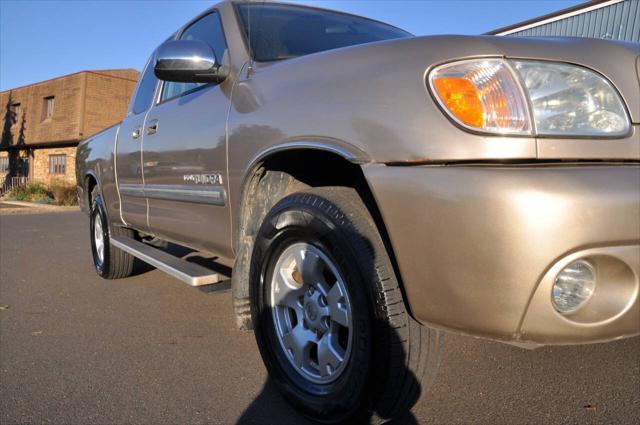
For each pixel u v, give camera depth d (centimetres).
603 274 163
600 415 229
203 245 317
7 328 376
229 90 277
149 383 278
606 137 173
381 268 189
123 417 242
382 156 184
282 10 328
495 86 171
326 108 207
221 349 325
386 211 182
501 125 167
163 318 392
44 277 552
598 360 285
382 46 202
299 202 221
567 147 168
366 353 190
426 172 172
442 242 168
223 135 270
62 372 294
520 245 155
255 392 265
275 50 286
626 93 181
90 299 453
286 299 237
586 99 176
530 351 301
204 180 293
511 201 155
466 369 280
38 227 1096
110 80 2323
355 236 195
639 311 165
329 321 221
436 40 188
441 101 175
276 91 238
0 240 869
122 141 429
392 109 185
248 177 247
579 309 164
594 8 1010
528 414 232
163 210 362
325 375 220
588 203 156
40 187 2166
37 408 252
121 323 382
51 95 2391
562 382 261
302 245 225
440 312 174
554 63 178
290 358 238
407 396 196
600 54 187
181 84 354
